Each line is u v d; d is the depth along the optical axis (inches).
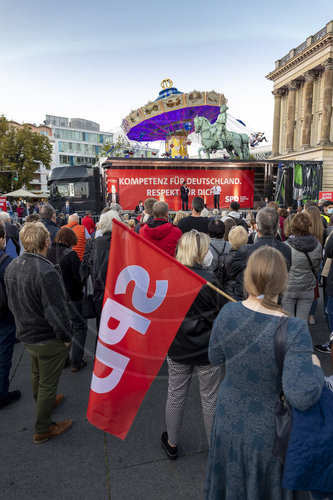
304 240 111.9
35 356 78.4
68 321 72.6
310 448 38.1
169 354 61.5
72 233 77.0
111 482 68.5
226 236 135.0
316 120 849.5
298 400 37.5
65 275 70.5
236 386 45.2
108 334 48.9
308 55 845.8
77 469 72.1
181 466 72.2
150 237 94.7
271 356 41.3
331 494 39.4
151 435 81.2
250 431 42.8
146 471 71.1
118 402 50.5
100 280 62.1
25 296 71.6
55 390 79.4
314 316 167.9
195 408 90.9
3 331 92.3
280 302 51.1
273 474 42.1
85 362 114.9
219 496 47.5
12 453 77.2
